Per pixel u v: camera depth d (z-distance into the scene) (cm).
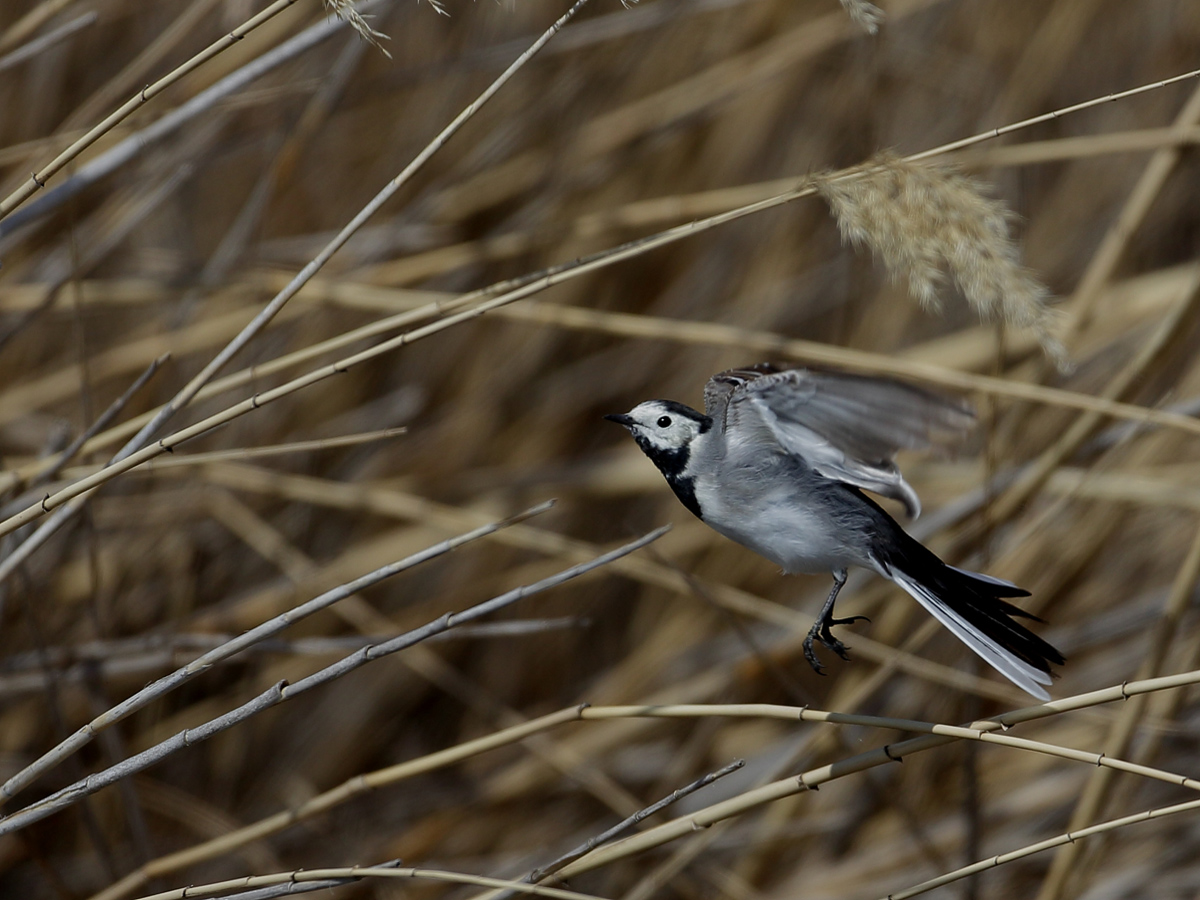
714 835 884
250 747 1127
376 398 1227
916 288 569
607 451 1266
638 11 1123
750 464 701
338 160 1248
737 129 1284
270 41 934
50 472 680
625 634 1231
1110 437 918
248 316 1020
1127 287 1146
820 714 545
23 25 754
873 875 1015
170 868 693
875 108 1124
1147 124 1364
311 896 1045
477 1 1243
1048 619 1027
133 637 1073
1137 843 1023
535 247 1109
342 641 835
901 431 607
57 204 697
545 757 1036
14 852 1016
